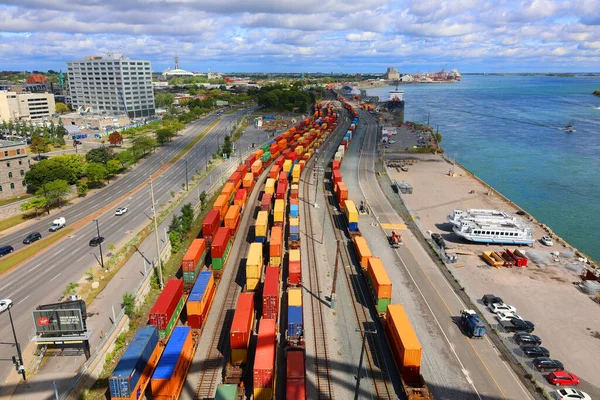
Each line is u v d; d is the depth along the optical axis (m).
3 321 59.81
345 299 67.81
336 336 58.12
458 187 141.00
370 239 93.00
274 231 80.19
